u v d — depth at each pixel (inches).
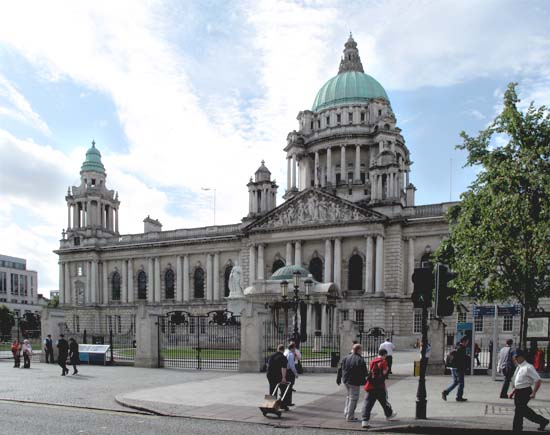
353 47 4478.3
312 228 3137.3
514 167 999.0
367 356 1638.8
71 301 4197.8
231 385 1092.5
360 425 697.0
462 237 1095.0
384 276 2950.3
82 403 890.7
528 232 981.8
